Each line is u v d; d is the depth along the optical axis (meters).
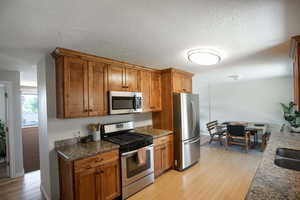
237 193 2.46
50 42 1.77
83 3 1.09
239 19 1.35
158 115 3.58
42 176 2.60
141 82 3.05
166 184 2.75
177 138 3.29
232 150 4.63
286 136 2.79
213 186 2.68
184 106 3.29
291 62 2.79
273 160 1.65
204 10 1.21
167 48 2.04
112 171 2.19
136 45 1.93
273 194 1.03
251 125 4.92
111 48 2.02
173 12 1.23
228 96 6.01
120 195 2.29
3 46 1.85
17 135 3.21
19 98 3.23
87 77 2.26
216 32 1.60
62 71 2.04
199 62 2.39
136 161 2.47
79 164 1.87
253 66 3.11
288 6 1.16
